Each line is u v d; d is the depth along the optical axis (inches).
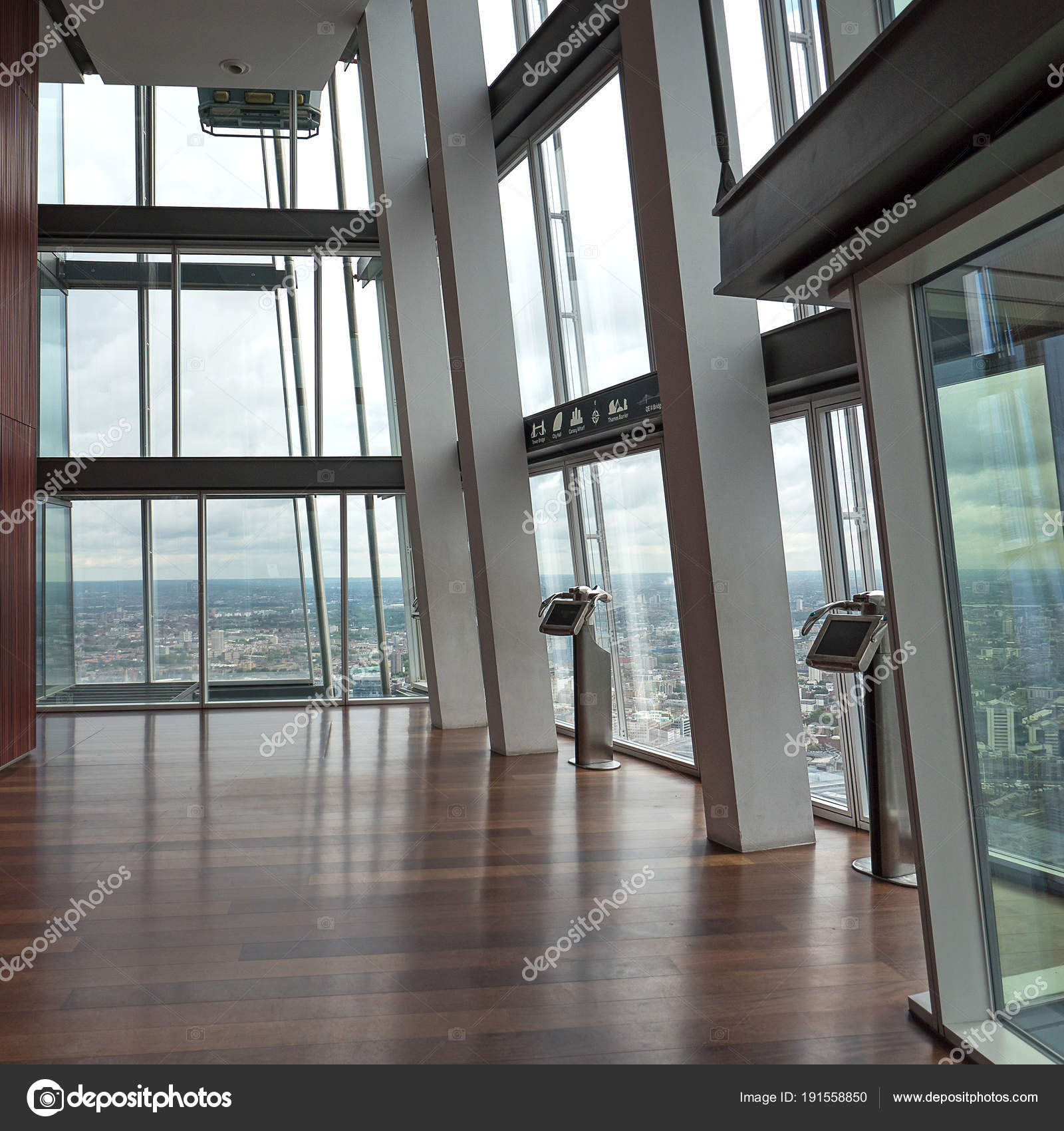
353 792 247.1
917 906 154.6
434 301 347.6
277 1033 113.1
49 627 417.1
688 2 180.9
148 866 182.7
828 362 171.0
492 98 287.6
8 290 286.0
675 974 129.0
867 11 120.0
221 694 431.2
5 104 283.4
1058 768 99.0
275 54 341.4
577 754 280.4
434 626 357.1
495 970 131.3
